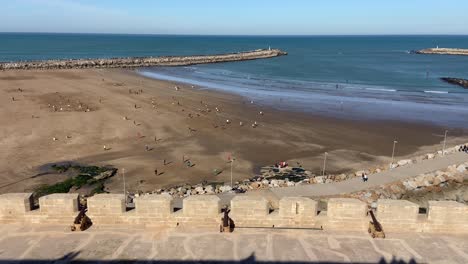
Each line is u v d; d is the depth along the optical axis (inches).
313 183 1557.6
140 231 409.4
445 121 2568.9
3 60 6943.9
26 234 402.6
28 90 3211.1
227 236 399.9
